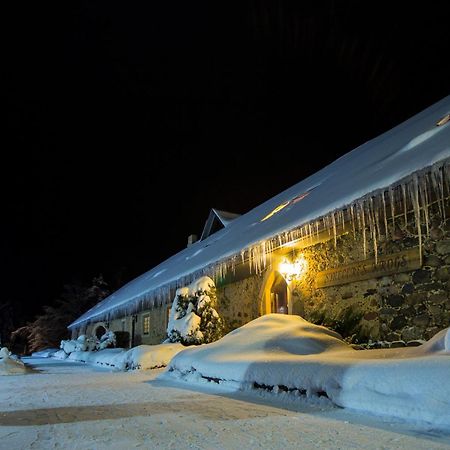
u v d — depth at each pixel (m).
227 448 2.58
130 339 19.92
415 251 6.23
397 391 3.21
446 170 4.35
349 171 7.92
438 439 2.61
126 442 2.78
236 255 8.28
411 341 6.17
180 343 10.80
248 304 10.73
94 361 14.94
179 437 2.89
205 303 11.05
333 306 7.73
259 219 10.51
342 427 3.05
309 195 8.38
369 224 6.13
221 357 5.97
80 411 4.11
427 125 6.83
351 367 3.79
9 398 5.30
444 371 2.95
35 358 24.66
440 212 5.91
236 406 4.14
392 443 2.56
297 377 4.30
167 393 5.37
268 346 5.61
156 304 16.98
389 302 6.62
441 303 5.83
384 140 9.56
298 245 8.50
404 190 4.92
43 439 2.92
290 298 8.80
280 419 3.43
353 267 7.35
